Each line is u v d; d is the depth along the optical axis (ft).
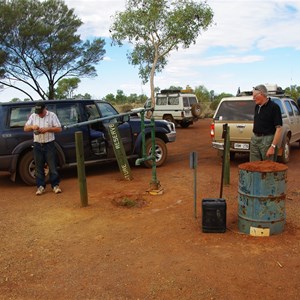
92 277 13.92
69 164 29.53
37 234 18.31
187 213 20.38
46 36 94.22
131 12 85.35
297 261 14.39
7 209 22.52
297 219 18.79
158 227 18.49
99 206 22.26
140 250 15.99
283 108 35.81
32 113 27.58
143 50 95.14
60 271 14.49
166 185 26.81
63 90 131.64
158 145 34.45
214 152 43.98
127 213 20.86
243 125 32.30
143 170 32.78
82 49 101.76
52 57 97.35
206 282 13.16
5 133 26.86
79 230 18.63
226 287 12.81
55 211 21.68
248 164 17.06
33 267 14.90
